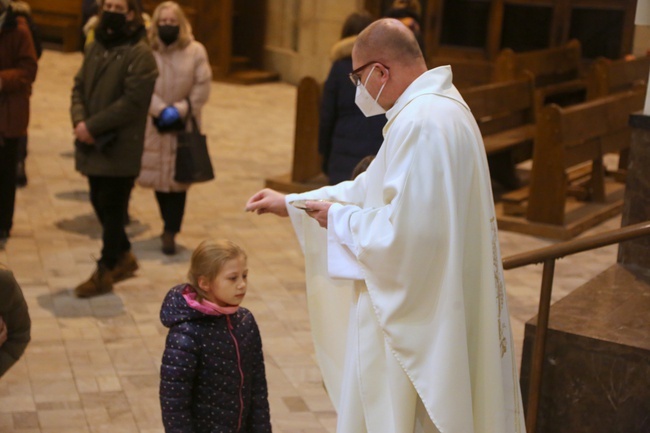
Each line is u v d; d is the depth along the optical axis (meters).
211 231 7.68
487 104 9.10
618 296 4.36
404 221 3.09
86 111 5.95
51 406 4.60
